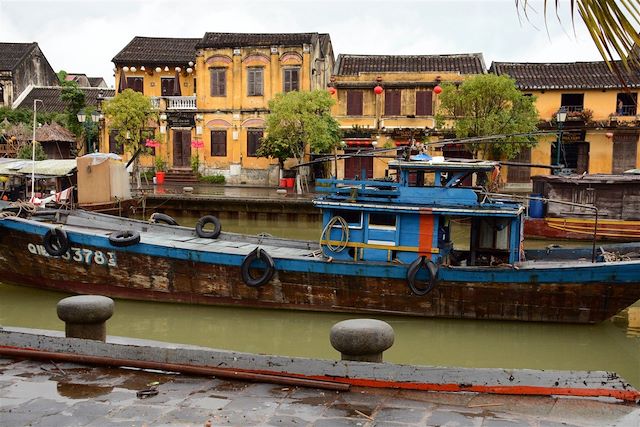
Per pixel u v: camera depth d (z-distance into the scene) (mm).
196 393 5602
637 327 12227
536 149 30203
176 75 34094
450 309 12133
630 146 29750
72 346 6574
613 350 10945
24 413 5176
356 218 12461
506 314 12016
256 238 14703
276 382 5777
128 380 5953
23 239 13570
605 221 20188
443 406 5203
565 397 5305
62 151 30562
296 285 12578
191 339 11359
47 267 13711
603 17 2484
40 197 22875
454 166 11797
